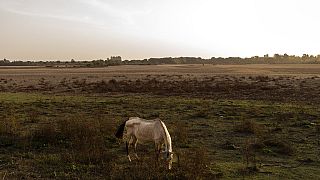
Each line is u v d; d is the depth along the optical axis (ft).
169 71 345.10
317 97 120.98
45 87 169.78
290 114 79.05
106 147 49.80
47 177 36.76
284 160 44.62
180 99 118.32
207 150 49.19
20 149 47.70
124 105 97.66
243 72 310.65
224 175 37.52
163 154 39.04
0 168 39.58
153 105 97.60
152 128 41.50
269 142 52.13
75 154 43.42
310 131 62.34
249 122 63.87
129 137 44.14
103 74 291.58
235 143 53.62
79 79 226.79
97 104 99.66
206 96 129.59
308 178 37.63
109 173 37.24
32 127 63.31
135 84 176.35
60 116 77.87
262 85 164.04
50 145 49.08
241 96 128.06
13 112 82.07
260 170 39.55
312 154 47.70
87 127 54.70
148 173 36.17
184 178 35.32
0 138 51.29
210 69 390.83
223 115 79.66
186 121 72.49
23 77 254.47
